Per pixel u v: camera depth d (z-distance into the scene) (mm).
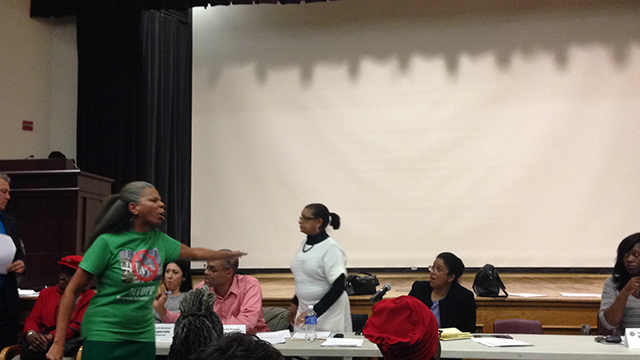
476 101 6570
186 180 7016
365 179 6680
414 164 6613
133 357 2131
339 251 3061
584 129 6375
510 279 6117
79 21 6789
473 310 3094
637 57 6336
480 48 6613
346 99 6785
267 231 6777
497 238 6422
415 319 899
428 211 6551
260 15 6984
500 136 6508
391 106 6707
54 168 4730
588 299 4047
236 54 6988
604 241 6250
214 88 6996
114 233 2166
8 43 6344
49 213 4672
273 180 6824
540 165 6418
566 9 6488
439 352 1048
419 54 6711
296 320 3004
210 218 6887
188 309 1328
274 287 5727
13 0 6438
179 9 6516
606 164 6312
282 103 6879
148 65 6805
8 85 6312
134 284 2131
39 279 4613
